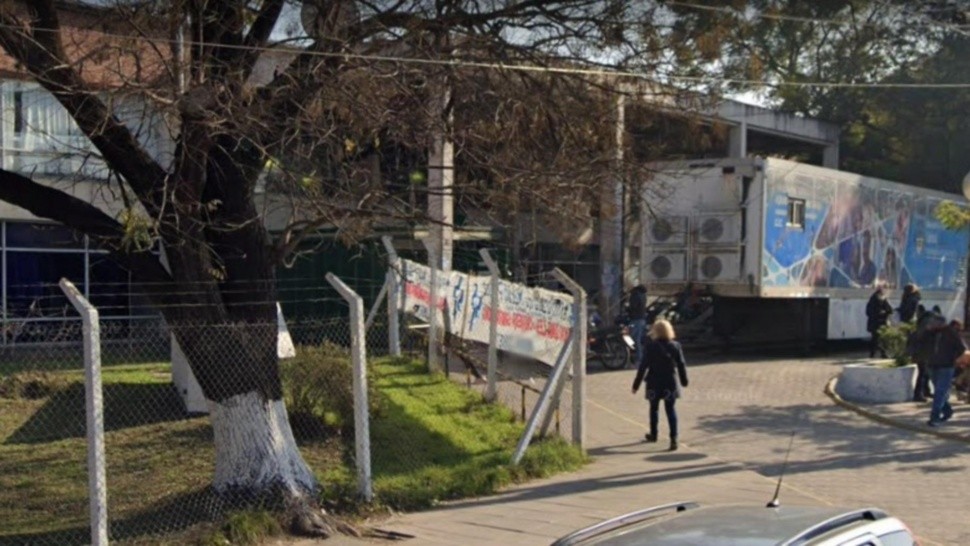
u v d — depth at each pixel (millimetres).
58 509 9789
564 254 25672
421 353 18625
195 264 9516
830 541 4336
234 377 9703
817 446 14391
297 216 11172
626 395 18766
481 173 11805
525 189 11289
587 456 13195
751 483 11992
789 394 19188
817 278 26203
